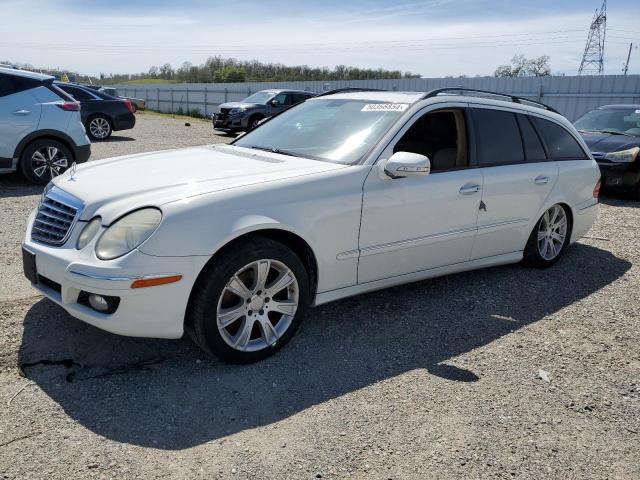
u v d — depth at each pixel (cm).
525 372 346
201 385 310
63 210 331
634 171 901
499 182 455
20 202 709
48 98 814
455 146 439
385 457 260
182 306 304
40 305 392
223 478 240
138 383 308
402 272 410
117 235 298
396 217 389
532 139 502
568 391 328
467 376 338
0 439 255
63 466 241
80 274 294
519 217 485
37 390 295
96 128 1493
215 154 419
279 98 1872
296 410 294
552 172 507
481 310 437
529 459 265
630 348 388
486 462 261
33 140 802
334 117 445
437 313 426
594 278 529
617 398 324
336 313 415
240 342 330
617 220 783
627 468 264
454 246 438
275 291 338
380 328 395
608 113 1047
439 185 411
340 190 359
